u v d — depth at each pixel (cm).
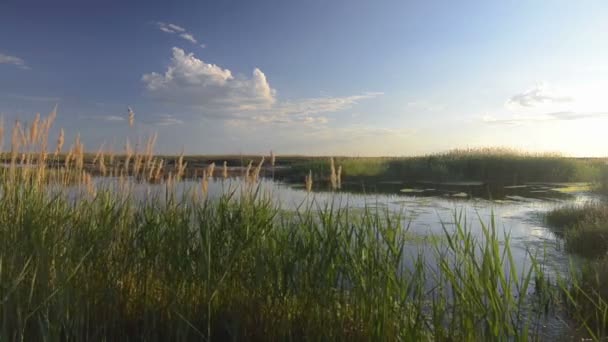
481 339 278
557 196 1627
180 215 438
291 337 342
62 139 509
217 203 465
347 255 368
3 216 416
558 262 677
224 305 380
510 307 301
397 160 2859
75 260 360
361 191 1786
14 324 301
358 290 350
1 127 472
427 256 609
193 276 380
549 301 468
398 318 319
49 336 286
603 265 533
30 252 349
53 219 401
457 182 2334
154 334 337
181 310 354
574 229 846
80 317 320
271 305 364
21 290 326
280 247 396
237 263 397
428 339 311
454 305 301
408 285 360
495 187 2016
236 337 338
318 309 351
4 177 462
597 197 1576
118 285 380
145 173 503
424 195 1645
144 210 449
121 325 362
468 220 1064
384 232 375
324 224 399
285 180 2408
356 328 339
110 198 476
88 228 395
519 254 732
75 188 504
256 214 445
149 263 393
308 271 365
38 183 486
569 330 400
